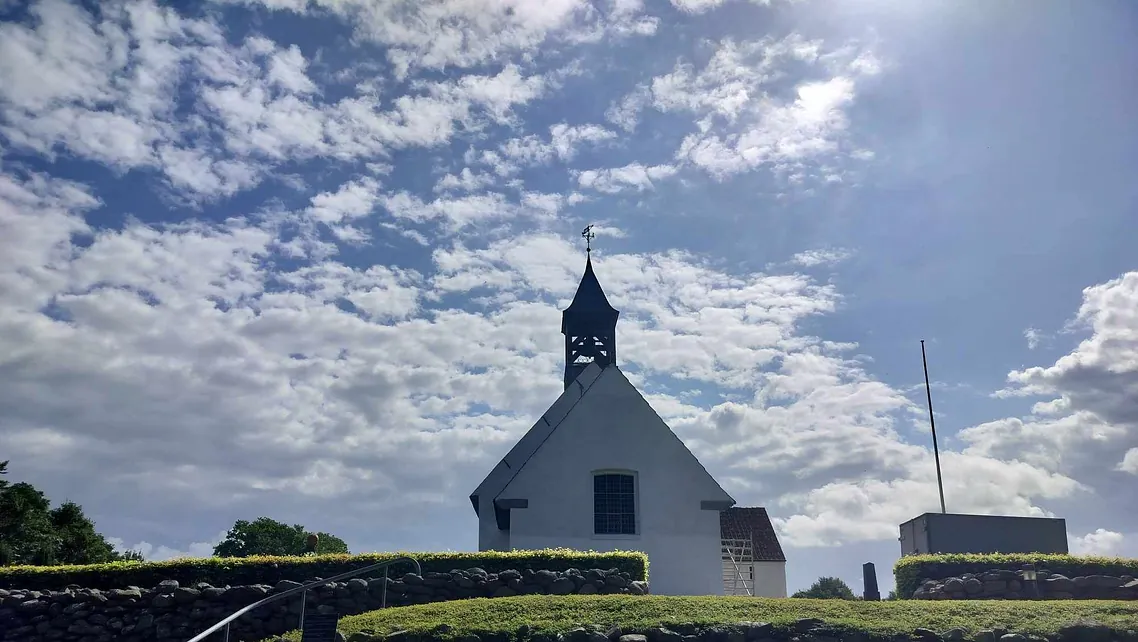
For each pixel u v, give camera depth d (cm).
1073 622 2173
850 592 5362
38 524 4547
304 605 2433
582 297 4650
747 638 2209
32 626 2616
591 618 2311
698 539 3569
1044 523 3253
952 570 2945
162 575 2770
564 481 3628
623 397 3756
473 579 2769
